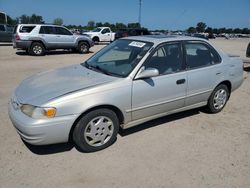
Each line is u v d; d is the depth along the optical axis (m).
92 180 3.14
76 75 4.05
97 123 3.67
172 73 4.32
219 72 5.01
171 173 3.31
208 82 4.87
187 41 4.64
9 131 4.27
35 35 14.80
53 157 3.58
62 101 3.31
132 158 3.62
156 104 4.18
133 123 4.07
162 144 4.02
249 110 5.62
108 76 3.92
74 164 3.45
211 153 3.80
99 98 3.52
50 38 15.34
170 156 3.69
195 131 4.50
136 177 3.22
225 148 3.96
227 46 28.06
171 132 4.43
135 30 25.55
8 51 16.56
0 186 2.99
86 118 3.53
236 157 3.72
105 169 3.36
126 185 3.07
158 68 4.18
